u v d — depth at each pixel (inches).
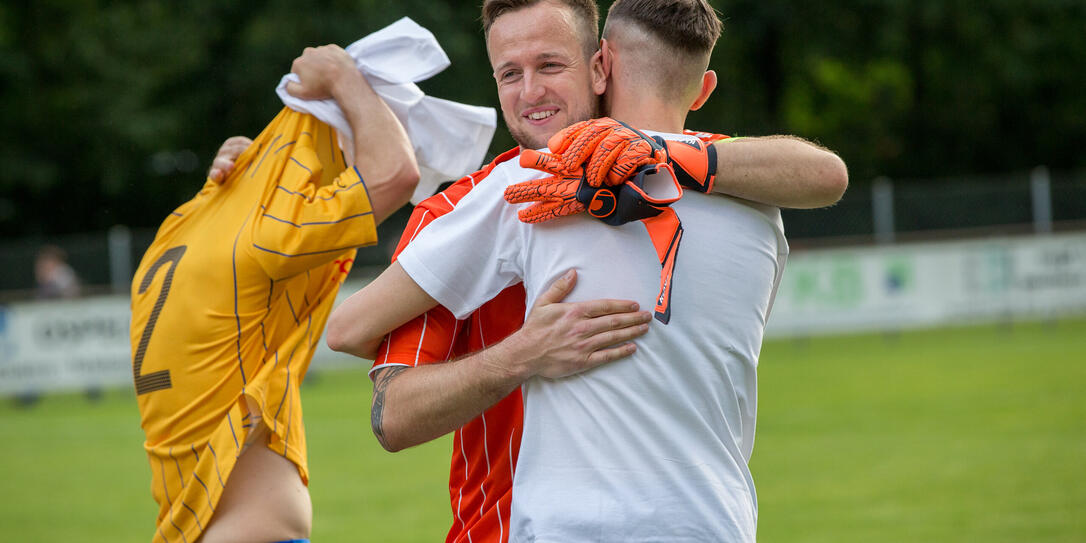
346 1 1330.0
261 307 171.5
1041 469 439.8
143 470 556.4
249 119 1414.9
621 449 129.0
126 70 1366.9
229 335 169.6
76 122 1381.6
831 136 1756.9
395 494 457.7
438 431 138.1
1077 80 1684.3
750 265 136.8
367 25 1320.1
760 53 1726.1
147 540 400.2
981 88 1695.4
